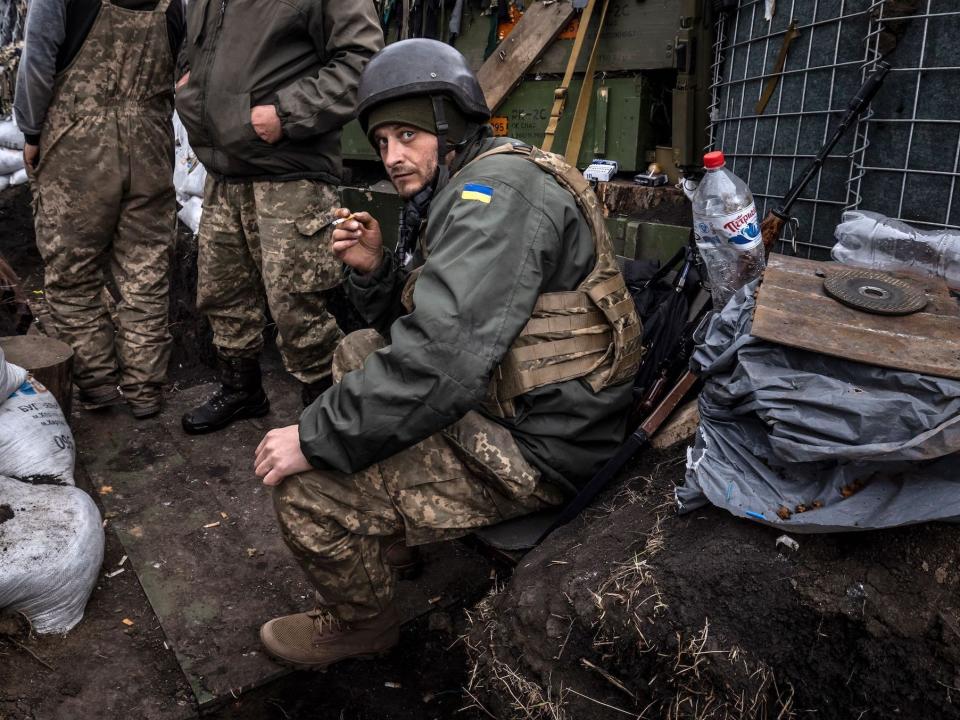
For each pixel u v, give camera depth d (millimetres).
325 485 1668
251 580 2428
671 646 1450
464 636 1802
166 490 2922
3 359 2475
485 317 1448
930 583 1375
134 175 3137
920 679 1304
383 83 1630
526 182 1572
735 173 2719
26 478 2398
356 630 1997
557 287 1669
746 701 1380
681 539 1606
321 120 2652
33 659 2057
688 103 3109
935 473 1396
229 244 3010
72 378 3107
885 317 1593
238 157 2732
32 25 2785
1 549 2061
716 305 2123
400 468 1681
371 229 1915
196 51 2746
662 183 3248
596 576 1614
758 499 1506
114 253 3326
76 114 2973
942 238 1962
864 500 1414
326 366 3137
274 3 2623
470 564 2502
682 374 2045
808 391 1443
